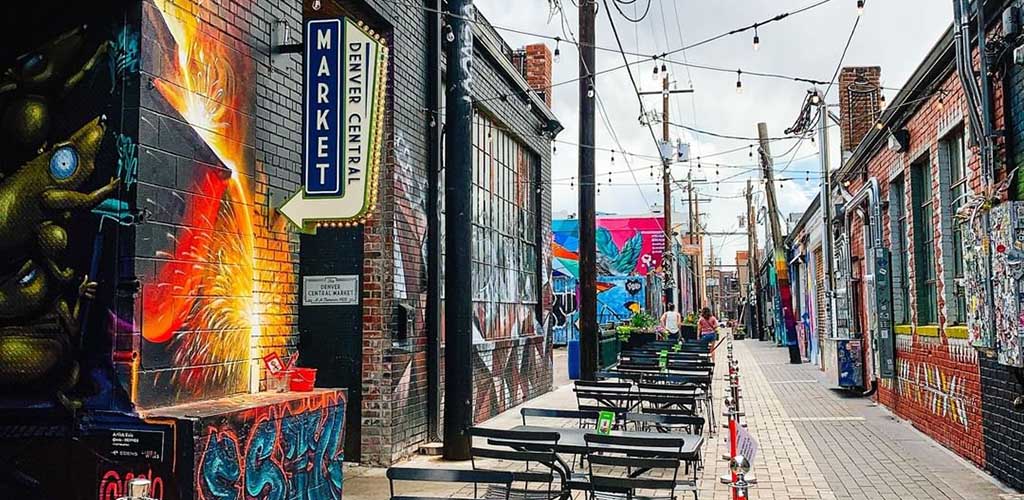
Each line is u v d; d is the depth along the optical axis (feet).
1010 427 26.86
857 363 57.26
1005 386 27.25
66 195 16.37
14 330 16.26
